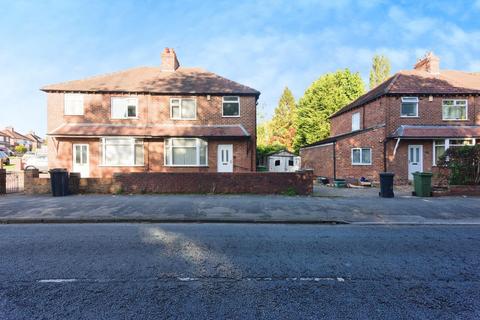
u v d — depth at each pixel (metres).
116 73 22.03
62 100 19.61
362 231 7.56
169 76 21.72
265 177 13.19
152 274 4.62
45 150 42.50
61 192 12.38
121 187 13.15
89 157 19.33
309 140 38.69
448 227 8.10
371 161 20.98
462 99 20.67
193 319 3.33
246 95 20.22
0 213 9.21
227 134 18.84
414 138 19.16
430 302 3.76
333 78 38.12
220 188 13.21
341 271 4.79
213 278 4.48
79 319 3.33
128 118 19.84
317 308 3.60
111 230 7.56
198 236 6.94
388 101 20.39
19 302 3.72
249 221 8.64
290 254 5.62
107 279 4.42
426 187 12.62
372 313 3.48
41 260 5.23
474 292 4.05
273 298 3.85
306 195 13.01
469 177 13.02
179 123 20.03
